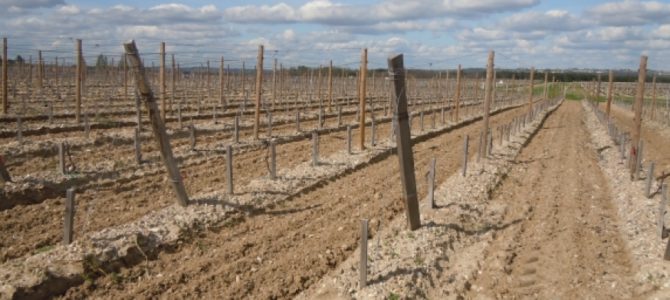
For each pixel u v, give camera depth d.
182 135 21.72
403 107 9.95
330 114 33.03
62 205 11.99
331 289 8.11
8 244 9.62
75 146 17.41
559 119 44.62
